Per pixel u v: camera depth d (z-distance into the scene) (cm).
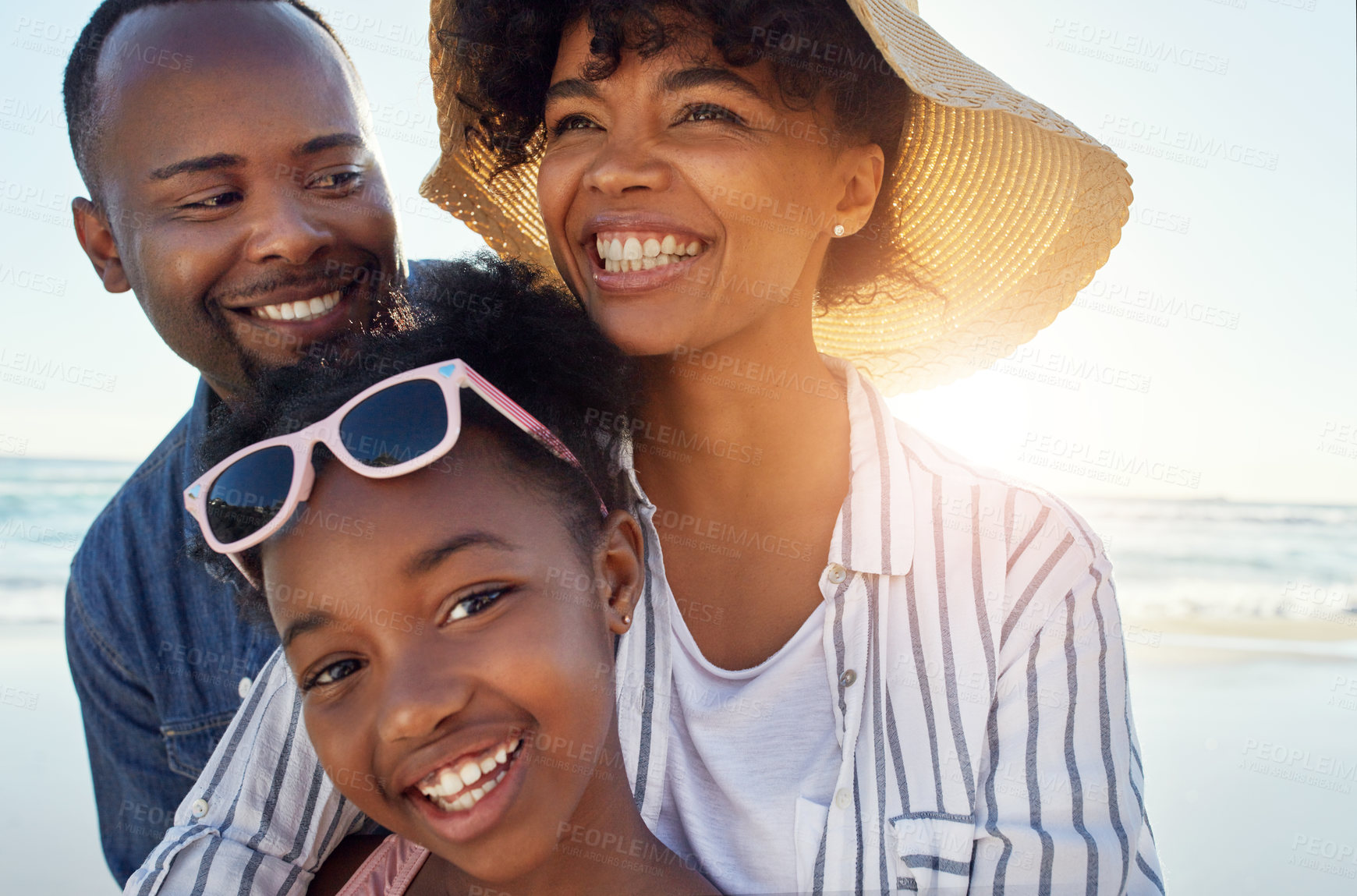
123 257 70
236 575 56
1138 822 58
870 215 64
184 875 56
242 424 56
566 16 59
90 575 82
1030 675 58
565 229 60
